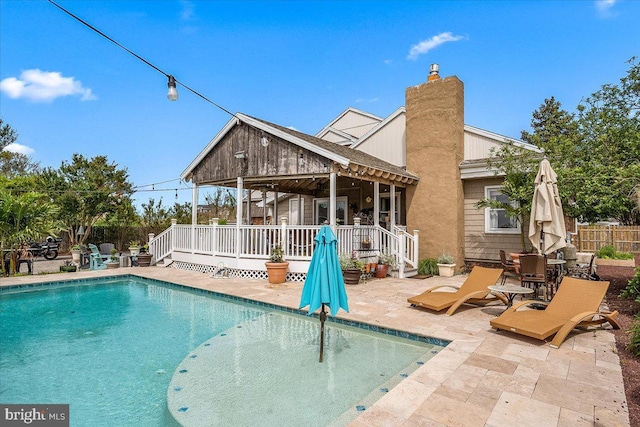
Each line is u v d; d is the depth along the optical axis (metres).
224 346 5.62
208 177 12.28
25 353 5.48
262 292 8.75
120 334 6.33
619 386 3.70
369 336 5.98
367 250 10.88
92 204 19.19
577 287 5.76
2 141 27.97
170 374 4.71
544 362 4.32
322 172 9.76
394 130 14.45
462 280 10.31
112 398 4.10
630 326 5.62
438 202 11.89
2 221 11.32
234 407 3.78
